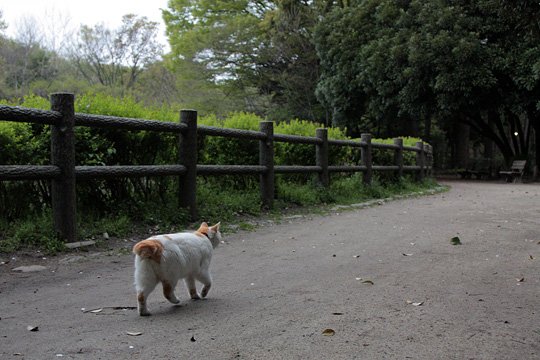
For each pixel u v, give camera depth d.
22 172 4.89
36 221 5.61
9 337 2.99
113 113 6.59
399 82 22.69
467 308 3.63
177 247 3.50
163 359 2.70
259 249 5.80
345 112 27.72
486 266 4.98
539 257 5.41
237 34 30.70
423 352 2.82
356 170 11.74
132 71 37.69
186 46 32.12
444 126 33.47
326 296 3.94
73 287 4.11
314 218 8.33
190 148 6.92
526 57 19.00
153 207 6.74
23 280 4.27
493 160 31.92
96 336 3.02
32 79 34.31
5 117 4.76
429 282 4.37
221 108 31.53
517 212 9.45
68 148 5.29
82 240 5.50
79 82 31.81
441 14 21.17
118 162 6.66
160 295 3.95
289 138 9.25
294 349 2.85
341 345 2.92
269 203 8.59
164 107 8.17
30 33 35.31
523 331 3.16
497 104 21.83
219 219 7.29
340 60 25.91
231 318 3.39
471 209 9.93
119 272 4.61
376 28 24.83
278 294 3.99
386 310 3.58
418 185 15.61
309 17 30.56
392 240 6.45
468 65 20.03
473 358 2.75
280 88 32.78
